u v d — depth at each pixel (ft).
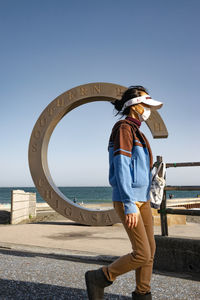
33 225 28.30
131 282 9.78
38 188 29.04
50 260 13.39
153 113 26.03
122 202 6.57
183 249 11.58
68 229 25.55
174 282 9.84
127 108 7.59
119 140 6.63
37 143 29.55
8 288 8.91
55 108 29.43
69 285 9.32
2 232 23.71
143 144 7.08
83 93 28.55
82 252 15.51
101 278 6.82
